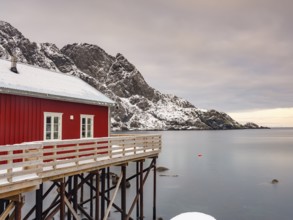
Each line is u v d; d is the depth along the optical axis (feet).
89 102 80.89
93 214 97.91
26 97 64.39
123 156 71.26
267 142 520.83
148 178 173.17
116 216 99.45
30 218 96.99
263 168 214.48
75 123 77.51
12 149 40.96
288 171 200.13
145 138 82.58
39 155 45.32
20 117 62.85
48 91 69.87
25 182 42.32
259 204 121.90
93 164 61.05
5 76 66.54
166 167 218.38
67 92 77.10
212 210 113.70
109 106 90.53
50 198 123.54
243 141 552.82
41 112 67.82
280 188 149.79
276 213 110.63
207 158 276.41
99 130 86.17
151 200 124.88
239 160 261.24
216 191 143.23
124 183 74.74
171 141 547.49
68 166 54.03
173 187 150.82
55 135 71.56
